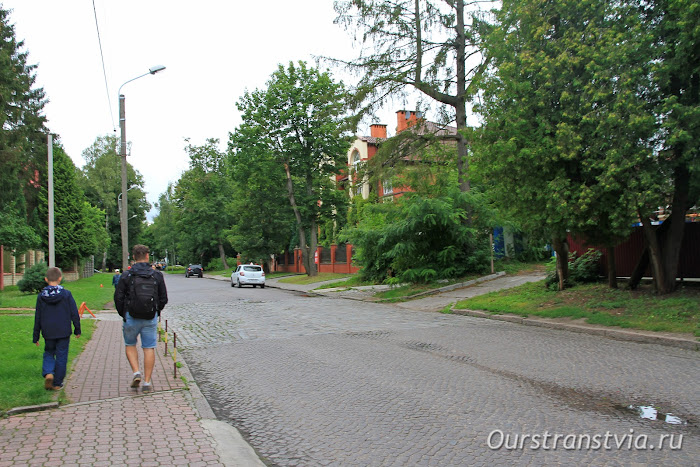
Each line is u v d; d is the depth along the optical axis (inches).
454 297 729.6
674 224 485.7
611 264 557.0
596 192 451.8
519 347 373.4
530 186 507.5
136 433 197.6
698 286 510.9
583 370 295.1
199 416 221.3
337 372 305.1
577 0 471.2
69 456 173.3
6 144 975.0
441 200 824.9
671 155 441.4
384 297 826.8
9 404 227.3
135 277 259.0
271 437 198.8
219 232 2679.6
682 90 453.4
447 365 316.8
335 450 182.5
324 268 1739.7
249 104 1425.9
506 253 1029.8
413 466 166.2
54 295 257.6
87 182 2511.1
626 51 427.5
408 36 815.7
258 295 1029.2
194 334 484.7
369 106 836.0
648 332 398.0
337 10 797.2
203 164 2652.6
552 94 489.1
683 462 166.2
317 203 1547.7
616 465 164.9
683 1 391.9
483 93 557.3
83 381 281.9
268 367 328.2
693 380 267.4
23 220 1098.1
